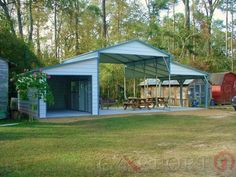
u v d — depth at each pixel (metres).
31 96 16.05
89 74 16.94
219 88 26.22
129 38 34.28
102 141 8.55
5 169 5.80
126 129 10.98
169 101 23.50
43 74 14.69
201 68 31.27
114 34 36.28
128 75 25.08
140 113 17.77
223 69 36.19
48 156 6.80
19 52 21.62
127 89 29.16
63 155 6.88
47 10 29.97
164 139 8.85
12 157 6.73
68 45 36.59
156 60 20.61
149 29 37.28
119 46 18.17
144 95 28.89
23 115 16.09
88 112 18.05
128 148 7.61
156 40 36.59
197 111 19.11
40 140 8.75
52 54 32.81
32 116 15.45
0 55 20.64
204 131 10.42
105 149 7.49
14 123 13.15
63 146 7.88
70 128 11.30
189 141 8.52
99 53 17.69
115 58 21.41
